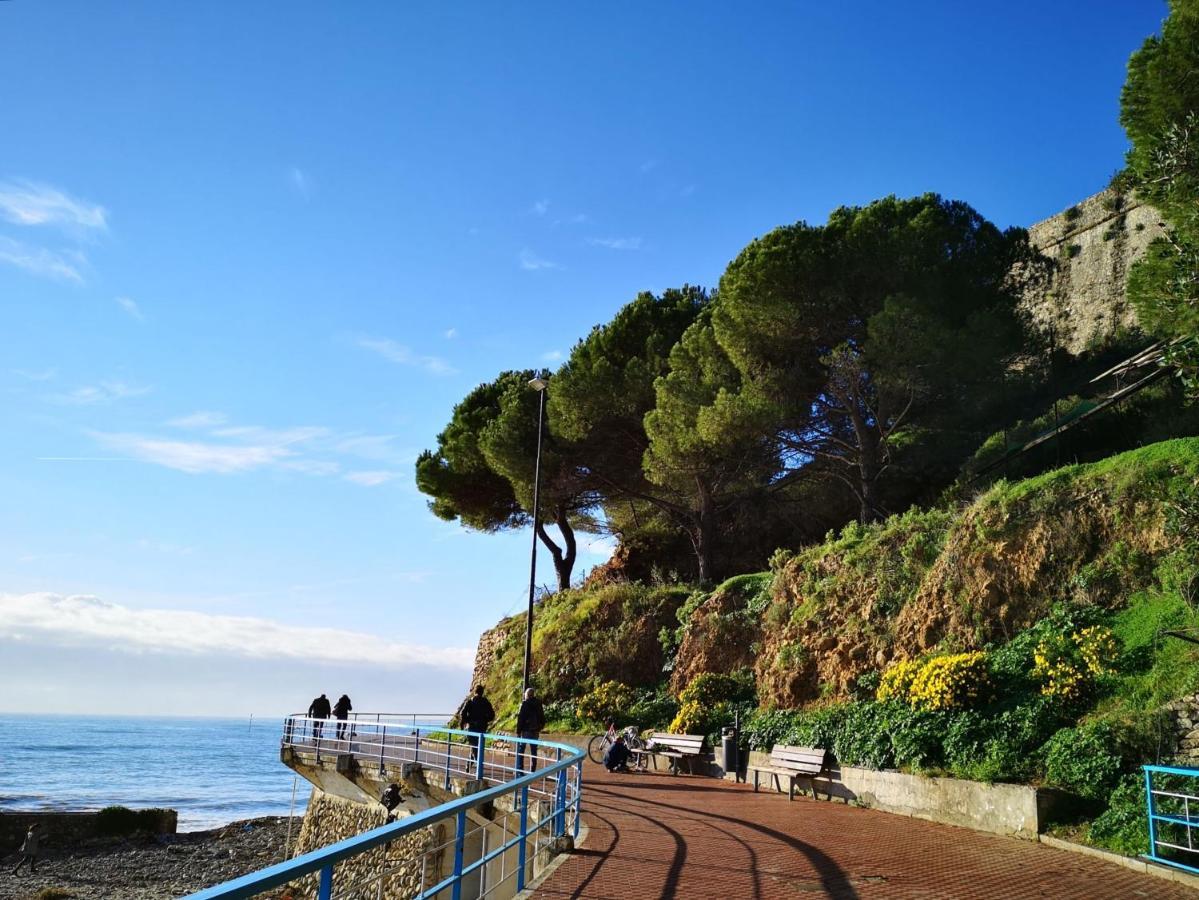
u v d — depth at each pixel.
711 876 8.88
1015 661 15.08
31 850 35.06
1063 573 16.09
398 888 19.56
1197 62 14.92
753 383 28.91
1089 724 12.38
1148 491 15.48
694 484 33.72
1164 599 14.12
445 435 42.09
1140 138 15.48
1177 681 12.27
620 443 36.81
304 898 24.50
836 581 21.75
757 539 35.53
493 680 36.84
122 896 29.59
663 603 30.69
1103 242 34.81
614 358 36.97
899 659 18.05
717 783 18.89
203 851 38.12
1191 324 10.76
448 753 19.19
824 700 19.53
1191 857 9.30
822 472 31.34
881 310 27.41
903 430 28.92
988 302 28.06
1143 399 24.62
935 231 27.00
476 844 17.73
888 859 9.83
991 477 26.00
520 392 38.12
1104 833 10.38
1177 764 10.98
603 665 30.11
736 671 24.56
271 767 124.25
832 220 29.62
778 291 27.73
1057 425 26.25
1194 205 11.32
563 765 10.05
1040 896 8.10
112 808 41.34
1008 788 11.71
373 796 23.83
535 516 27.91
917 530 20.62
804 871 9.14
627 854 10.12
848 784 15.38
